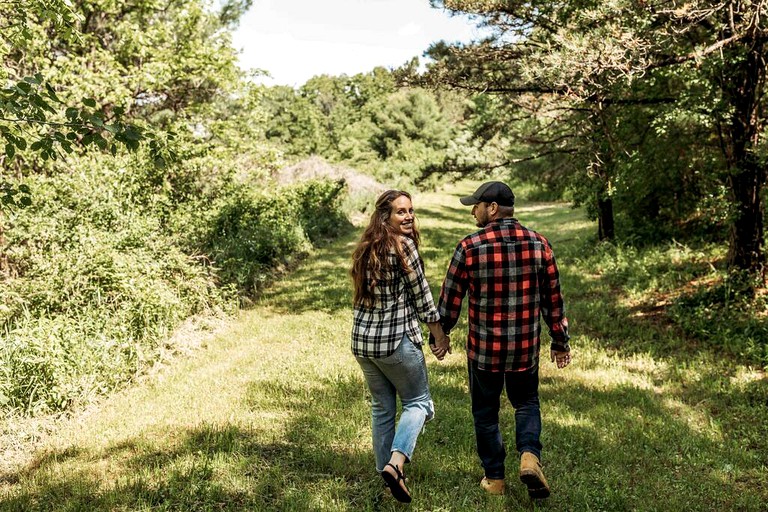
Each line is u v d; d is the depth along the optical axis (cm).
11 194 426
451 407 474
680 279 929
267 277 1116
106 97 1284
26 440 435
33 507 332
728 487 347
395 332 314
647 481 353
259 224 1245
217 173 1299
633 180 1053
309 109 4388
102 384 527
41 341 513
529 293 319
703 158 995
